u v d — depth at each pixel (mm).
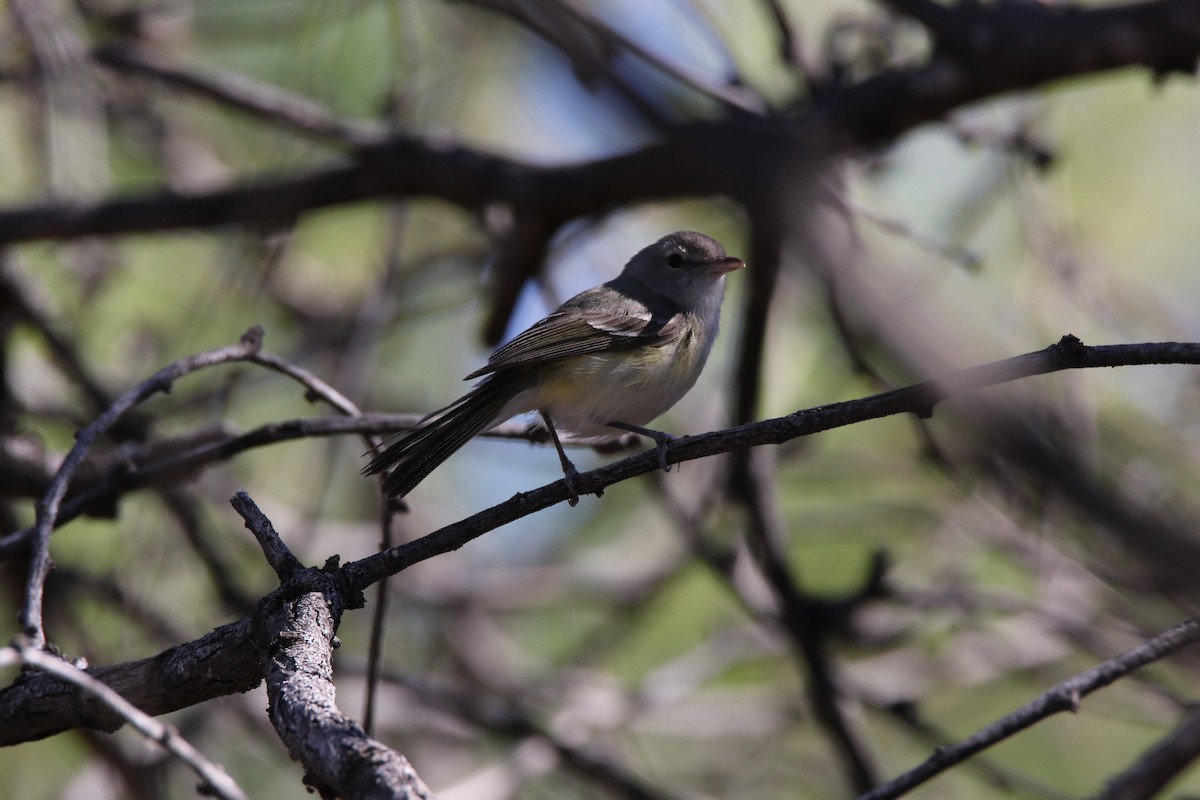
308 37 11414
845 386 12672
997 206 12344
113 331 12938
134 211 10859
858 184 11125
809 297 9188
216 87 11078
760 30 12078
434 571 13891
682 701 13133
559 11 7711
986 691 13039
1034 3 9664
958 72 9508
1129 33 9383
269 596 5480
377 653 7242
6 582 10750
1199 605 4793
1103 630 10945
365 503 14148
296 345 13406
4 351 11242
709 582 13688
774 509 10812
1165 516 4977
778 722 12789
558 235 11664
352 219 14711
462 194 10812
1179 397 10805
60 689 5609
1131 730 12016
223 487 12844
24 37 11273
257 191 10875
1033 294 10633
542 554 15211
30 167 12711
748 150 7363
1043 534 8266
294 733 4684
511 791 10555
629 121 7426
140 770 10344
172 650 5602
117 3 13023
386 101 11055
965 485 9492
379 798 4145
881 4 10359
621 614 13414
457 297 14062
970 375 5504
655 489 11742
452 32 12688
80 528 12148
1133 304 11688
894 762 12539
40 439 9859
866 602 10609
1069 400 8812
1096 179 13141
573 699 12125
